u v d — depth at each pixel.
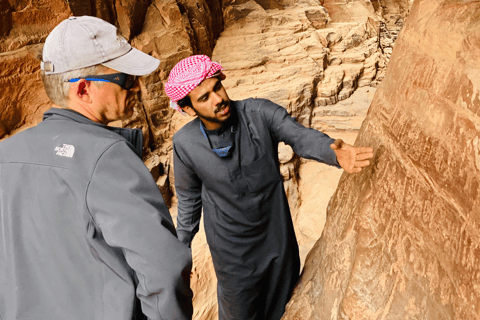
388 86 1.51
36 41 6.09
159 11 8.60
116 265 0.99
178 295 0.98
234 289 2.00
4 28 5.75
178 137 1.76
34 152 1.00
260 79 9.25
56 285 1.00
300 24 10.41
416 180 1.13
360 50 10.88
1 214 1.01
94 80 1.03
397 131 1.30
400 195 1.19
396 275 1.12
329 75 9.88
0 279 1.02
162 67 8.32
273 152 1.75
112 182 0.95
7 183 1.00
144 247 0.93
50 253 0.99
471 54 0.96
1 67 5.65
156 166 7.88
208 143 1.69
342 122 9.31
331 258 1.57
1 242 1.02
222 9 10.73
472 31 0.98
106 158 0.96
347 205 1.59
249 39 10.16
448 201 0.98
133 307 1.01
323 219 7.19
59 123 1.03
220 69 1.54
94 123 1.05
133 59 1.07
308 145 1.53
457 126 0.99
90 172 0.95
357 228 1.37
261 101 1.72
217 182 1.76
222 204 1.82
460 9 1.08
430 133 1.11
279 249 1.91
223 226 1.87
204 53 9.65
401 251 1.12
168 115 8.54
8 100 5.86
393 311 1.09
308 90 9.19
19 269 1.00
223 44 10.19
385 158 1.34
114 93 1.07
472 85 0.94
